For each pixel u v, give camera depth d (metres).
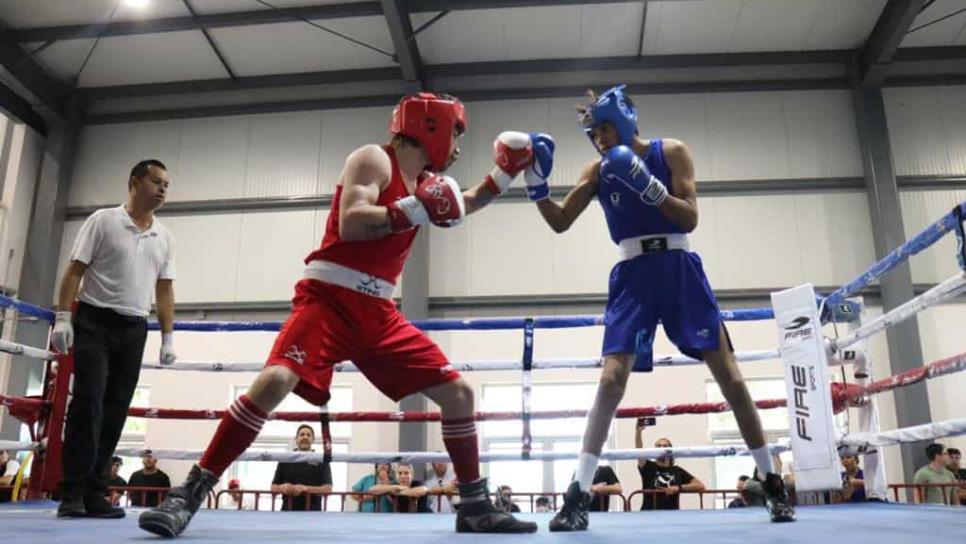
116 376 2.64
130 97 8.99
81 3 7.49
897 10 7.27
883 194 7.81
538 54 8.38
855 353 3.38
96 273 2.64
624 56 8.41
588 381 8.15
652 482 5.60
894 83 8.26
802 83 8.38
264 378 1.57
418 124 1.71
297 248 8.45
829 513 2.50
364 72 8.66
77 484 2.45
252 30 7.95
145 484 6.45
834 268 7.91
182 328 3.67
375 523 2.34
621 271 2.10
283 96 8.87
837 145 8.21
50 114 8.59
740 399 2.09
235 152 8.77
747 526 1.94
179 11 7.63
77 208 8.71
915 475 6.61
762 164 8.22
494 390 8.24
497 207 8.30
